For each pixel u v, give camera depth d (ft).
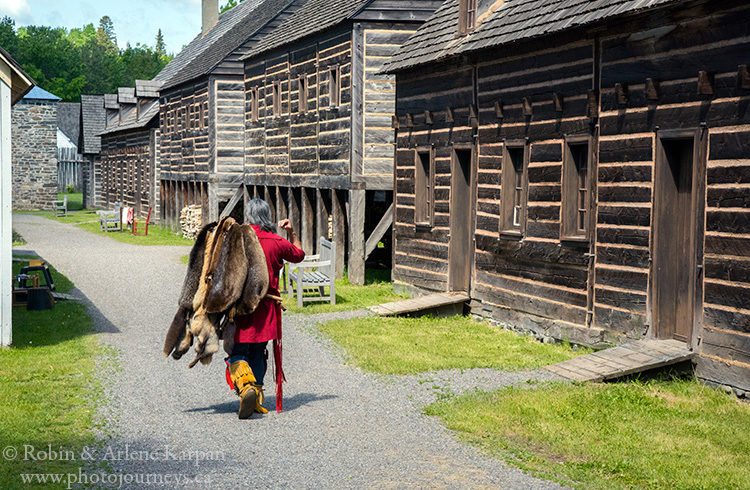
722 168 27.12
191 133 102.42
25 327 38.78
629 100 31.55
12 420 22.59
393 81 58.29
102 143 167.22
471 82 43.65
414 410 24.73
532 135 38.11
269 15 93.97
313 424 22.98
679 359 28.19
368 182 58.49
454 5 49.62
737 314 26.58
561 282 35.99
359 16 57.62
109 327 40.14
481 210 42.91
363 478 18.45
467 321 43.16
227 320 22.79
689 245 29.86
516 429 22.76
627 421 23.76
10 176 34.32
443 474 18.86
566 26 33.40
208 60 100.63
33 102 155.43
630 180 31.48
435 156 48.16
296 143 70.90
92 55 404.57
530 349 34.76
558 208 36.01
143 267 66.85
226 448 20.58
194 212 97.76
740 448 21.42
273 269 23.61
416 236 50.67
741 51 26.30
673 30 29.17
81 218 136.15
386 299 50.60
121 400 25.54
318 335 38.01
